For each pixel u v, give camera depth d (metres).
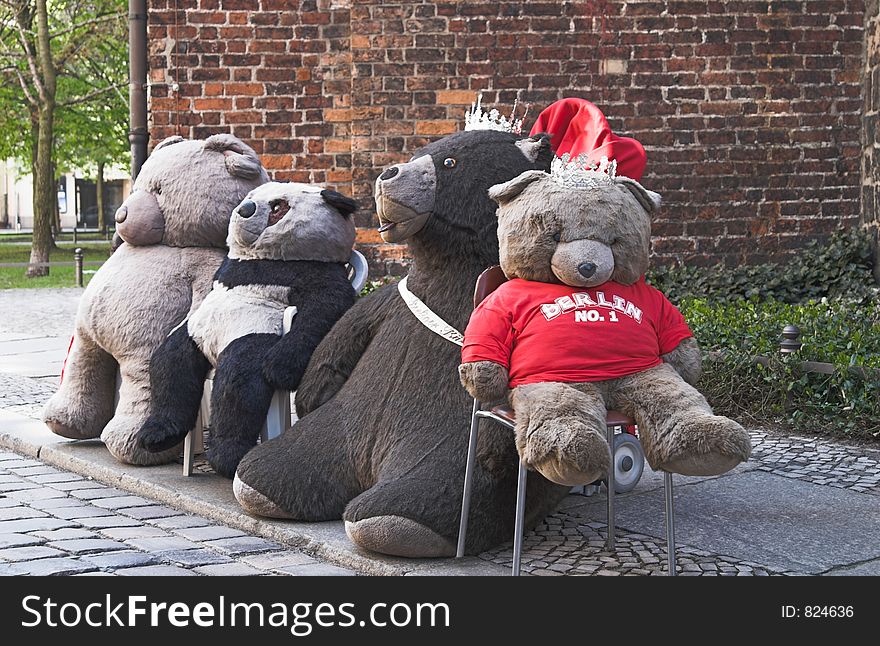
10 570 4.39
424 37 10.55
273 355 5.38
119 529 5.07
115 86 29.41
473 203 4.80
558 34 10.54
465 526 4.44
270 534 4.90
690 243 10.66
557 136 5.87
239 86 10.82
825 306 8.85
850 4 10.54
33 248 27.12
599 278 4.11
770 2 10.51
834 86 10.59
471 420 4.52
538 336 4.11
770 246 10.68
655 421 3.99
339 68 10.79
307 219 5.59
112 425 6.10
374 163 10.64
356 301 5.51
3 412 7.98
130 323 6.07
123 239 6.32
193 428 5.81
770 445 6.67
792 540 4.78
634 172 5.54
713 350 7.69
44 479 6.13
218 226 6.13
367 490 4.60
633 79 10.55
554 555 4.55
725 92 10.56
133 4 11.45
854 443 6.74
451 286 4.87
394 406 4.80
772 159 10.62
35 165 30.70
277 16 10.77
